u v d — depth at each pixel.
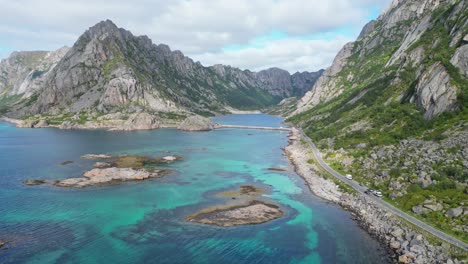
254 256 71.12
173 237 78.69
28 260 67.69
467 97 124.56
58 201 101.56
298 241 77.75
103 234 79.62
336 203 102.94
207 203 101.62
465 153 99.06
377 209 90.44
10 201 101.19
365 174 116.88
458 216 77.38
